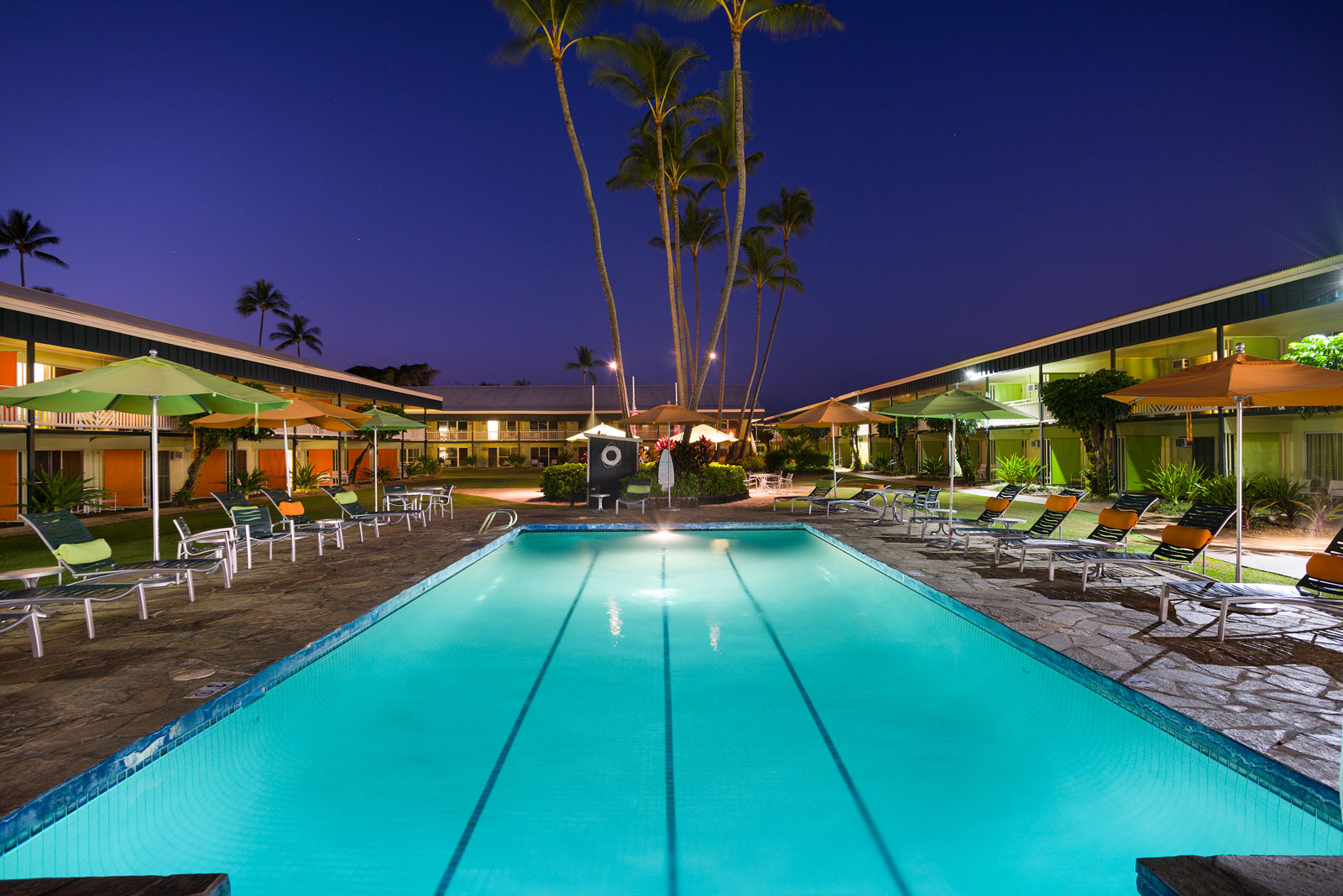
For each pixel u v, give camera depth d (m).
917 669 5.19
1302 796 2.93
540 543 12.01
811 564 9.83
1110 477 18.08
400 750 3.88
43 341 15.03
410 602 7.11
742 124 16.97
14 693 4.02
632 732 4.10
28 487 15.17
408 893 2.68
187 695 3.99
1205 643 4.89
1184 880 1.91
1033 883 2.71
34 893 1.96
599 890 2.69
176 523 8.02
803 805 3.28
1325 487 13.83
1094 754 3.78
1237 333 18.56
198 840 3.02
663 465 16.08
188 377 6.65
